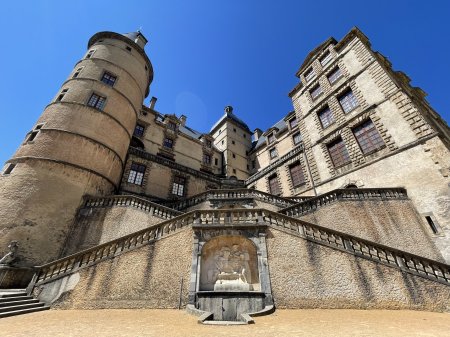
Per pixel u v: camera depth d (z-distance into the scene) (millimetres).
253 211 11656
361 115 19125
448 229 11766
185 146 33000
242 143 40812
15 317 7949
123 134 21281
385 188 14273
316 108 24219
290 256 10219
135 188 22562
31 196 14422
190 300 9156
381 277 9398
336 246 10297
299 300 9164
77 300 9727
